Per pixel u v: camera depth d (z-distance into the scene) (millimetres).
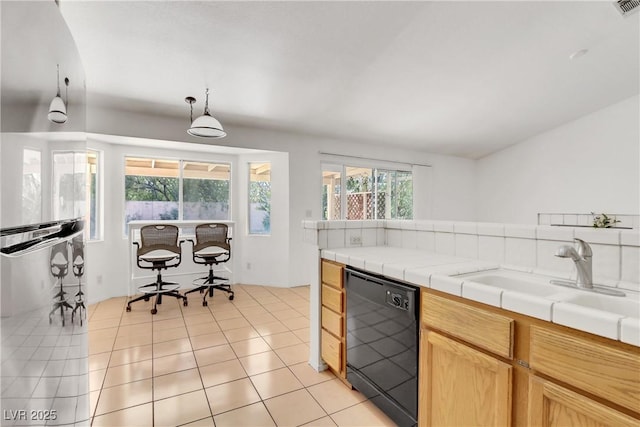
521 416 1002
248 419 1646
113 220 3920
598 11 2516
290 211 4512
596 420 815
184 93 3127
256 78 2939
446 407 1250
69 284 1023
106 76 2748
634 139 4363
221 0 1978
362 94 3469
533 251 1520
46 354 853
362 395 1859
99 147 3746
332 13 2180
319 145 4777
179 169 4367
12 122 680
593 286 1220
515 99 4020
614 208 4559
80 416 1138
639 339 738
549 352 922
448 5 2248
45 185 845
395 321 1502
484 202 6379
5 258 654
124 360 2279
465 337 1170
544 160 5355
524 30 2641
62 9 1934
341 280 1927
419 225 2146
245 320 3139
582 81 3734
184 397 1832
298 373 2111
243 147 4184
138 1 1925
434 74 3188
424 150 5828
